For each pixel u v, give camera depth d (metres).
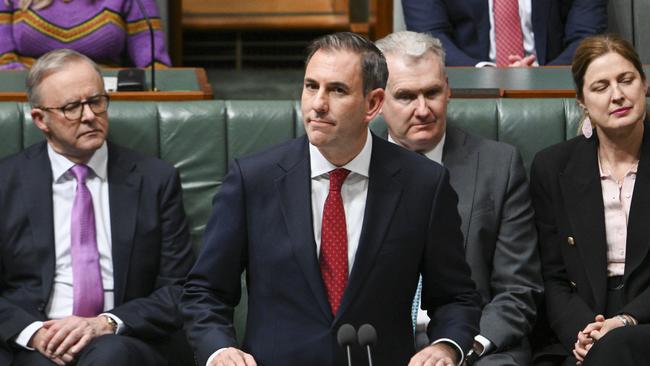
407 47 9.82
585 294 9.74
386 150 8.37
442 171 8.37
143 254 9.75
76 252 9.64
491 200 9.90
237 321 10.38
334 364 8.05
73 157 9.78
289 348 8.13
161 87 12.01
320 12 25.31
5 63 14.15
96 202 9.80
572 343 9.53
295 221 8.16
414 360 7.91
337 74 7.82
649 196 9.57
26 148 10.09
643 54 15.34
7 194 9.68
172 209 9.93
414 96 9.80
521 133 10.78
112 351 8.72
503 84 11.90
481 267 9.76
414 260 8.26
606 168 9.83
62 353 9.10
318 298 8.09
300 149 8.37
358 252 8.11
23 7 14.21
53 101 9.55
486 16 14.73
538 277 9.88
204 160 10.60
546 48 14.76
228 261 8.32
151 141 10.57
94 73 9.70
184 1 24.84
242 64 24.62
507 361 9.23
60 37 14.20
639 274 9.53
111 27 14.22
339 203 8.23
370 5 24.12
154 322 9.52
